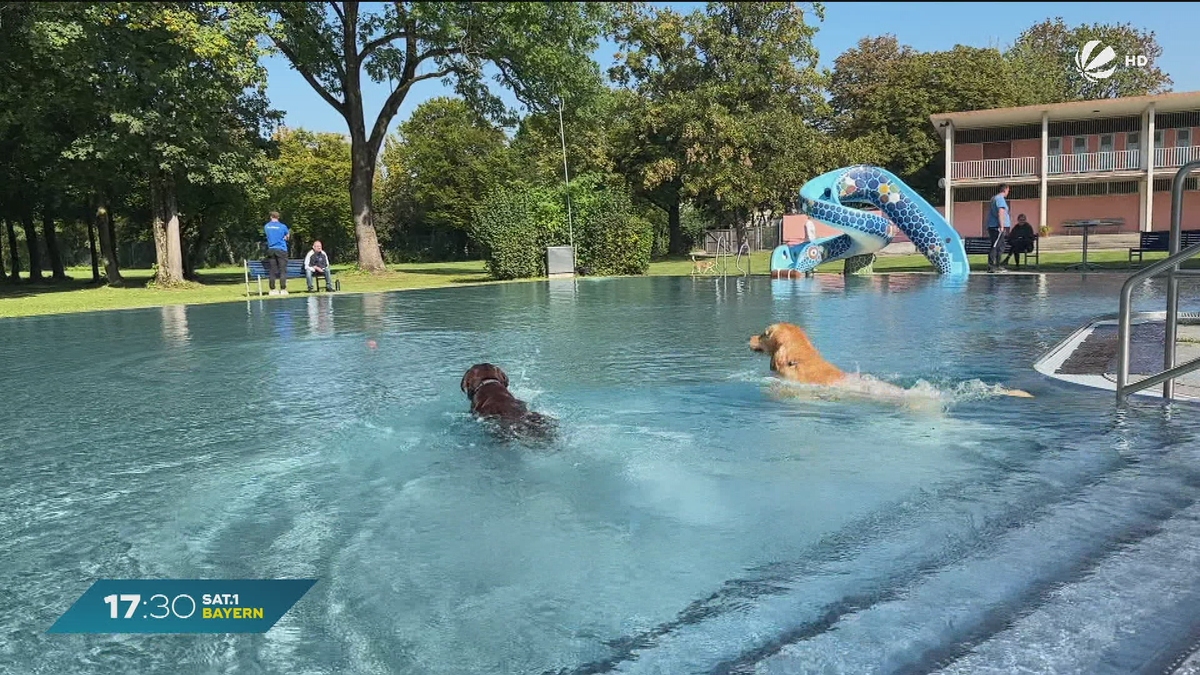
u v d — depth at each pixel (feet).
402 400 16.78
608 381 17.93
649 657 5.96
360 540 8.61
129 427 14.76
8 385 19.93
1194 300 34.60
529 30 78.79
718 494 9.79
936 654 5.77
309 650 6.29
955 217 137.59
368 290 63.93
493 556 8.03
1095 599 6.51
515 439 12.76
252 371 21.43
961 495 9.45
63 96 71.36
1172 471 10.11
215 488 10.71
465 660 6.04
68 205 96.17
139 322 38.78
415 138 192.95
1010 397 15.10
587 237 77.30
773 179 118.01
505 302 45.14
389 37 83.10
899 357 20.22
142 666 6.14
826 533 8.34
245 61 70.54
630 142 125.18
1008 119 125.39
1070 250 98.17
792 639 6.11
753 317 31.42
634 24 122.52
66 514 9.78
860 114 157.48
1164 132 123.54
